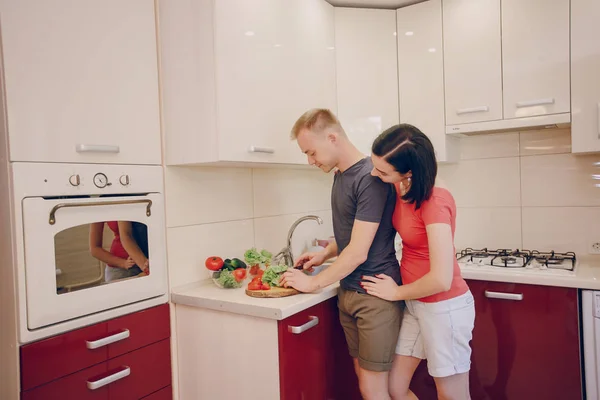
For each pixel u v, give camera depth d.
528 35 1.97
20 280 1.20
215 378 1.56
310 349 1.56
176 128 1.61
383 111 2.27
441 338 1.44
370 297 1.52
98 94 1.41
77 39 1.35
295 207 2.32
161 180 1.62
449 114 2.17
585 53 1.85
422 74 2.23
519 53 1.99
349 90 2.20
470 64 2.11
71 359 1.32
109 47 1.45
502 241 2.38
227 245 1.90
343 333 1.79
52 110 1.28
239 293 1.61
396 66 2.30
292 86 1.83
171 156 1.63
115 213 1.45
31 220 1.22
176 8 1.59
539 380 1.78
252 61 1.63
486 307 1.88
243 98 1.59
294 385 1.46
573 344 1.71
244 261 1.97
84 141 1.37
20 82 1.21
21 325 1.20
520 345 1.81
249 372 1.47
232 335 1.50
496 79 2.04
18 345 1.20
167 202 1.65
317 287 1.51
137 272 1.53
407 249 1.52
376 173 1.40
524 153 2.30
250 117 1.62
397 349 1.60
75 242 1.33
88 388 1.36
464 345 1.46
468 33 2.11
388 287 1.48
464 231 2.48
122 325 1.46
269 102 1.71
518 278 1.79
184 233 1.71
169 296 1.65
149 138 1.59
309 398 1.55
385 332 1.50
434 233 1.35
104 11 1.44
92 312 1.37
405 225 1.46
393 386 1.62
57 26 1.30
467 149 2.45
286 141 1.79
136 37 1.55
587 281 1.66
